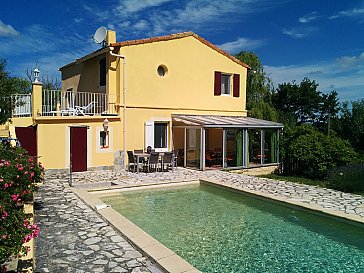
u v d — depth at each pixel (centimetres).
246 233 798
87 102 2019
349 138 2828
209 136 2116
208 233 797
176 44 1900
